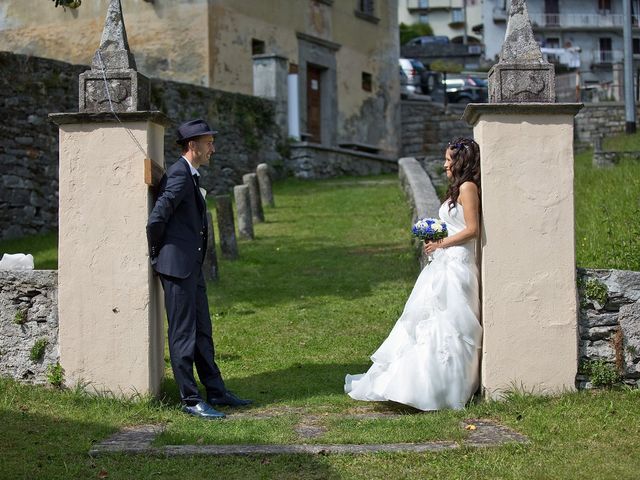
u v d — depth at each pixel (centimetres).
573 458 530
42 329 675
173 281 651
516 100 653
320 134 2850
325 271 1195
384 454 541
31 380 675
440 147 3291
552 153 649
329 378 748
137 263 657
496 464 523
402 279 1134
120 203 660
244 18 2434
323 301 1035
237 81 2405
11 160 1623
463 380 648
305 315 972
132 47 2372
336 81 2892
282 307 1012
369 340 873
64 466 528
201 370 680
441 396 641
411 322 657
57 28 2416
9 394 649
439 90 3712
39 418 611
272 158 2322
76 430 589
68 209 664
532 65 653
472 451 544
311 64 2769
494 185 648
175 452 548
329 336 891
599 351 657
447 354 646
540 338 646
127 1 2373
